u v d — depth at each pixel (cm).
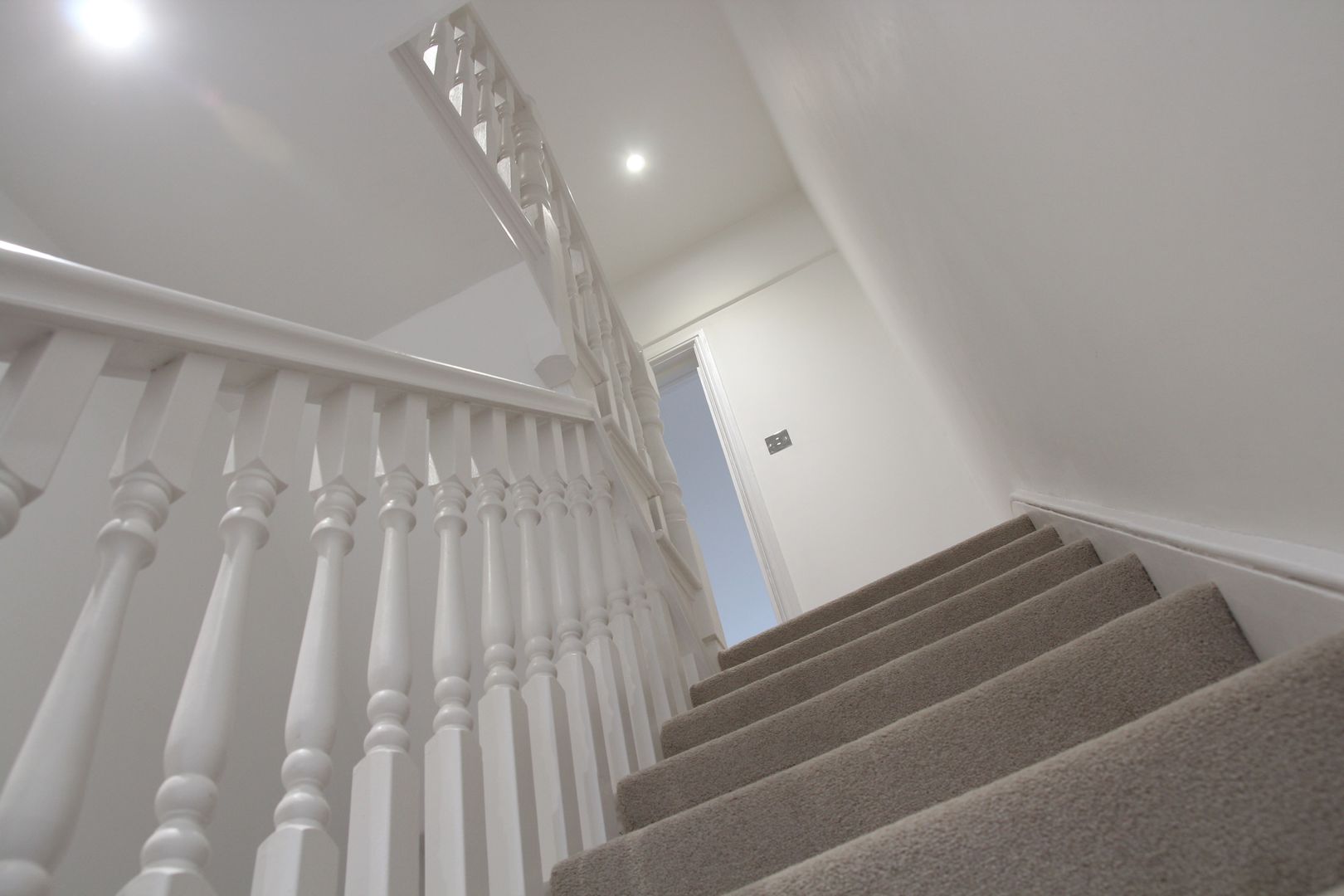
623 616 158
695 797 128
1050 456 192
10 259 69
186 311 84
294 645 209
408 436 114
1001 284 156
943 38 126
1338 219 62
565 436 175
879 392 427
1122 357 117
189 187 216
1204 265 85
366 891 76
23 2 182
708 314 482
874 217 255
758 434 438
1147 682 107
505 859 96
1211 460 105
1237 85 68
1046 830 75
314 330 100
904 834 79
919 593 198
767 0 256
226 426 220
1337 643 74
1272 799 70
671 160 458
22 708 148
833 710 135
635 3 381
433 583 200
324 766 76
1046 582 169
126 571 69
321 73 201
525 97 298
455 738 93
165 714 173
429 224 229
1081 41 89
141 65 194
